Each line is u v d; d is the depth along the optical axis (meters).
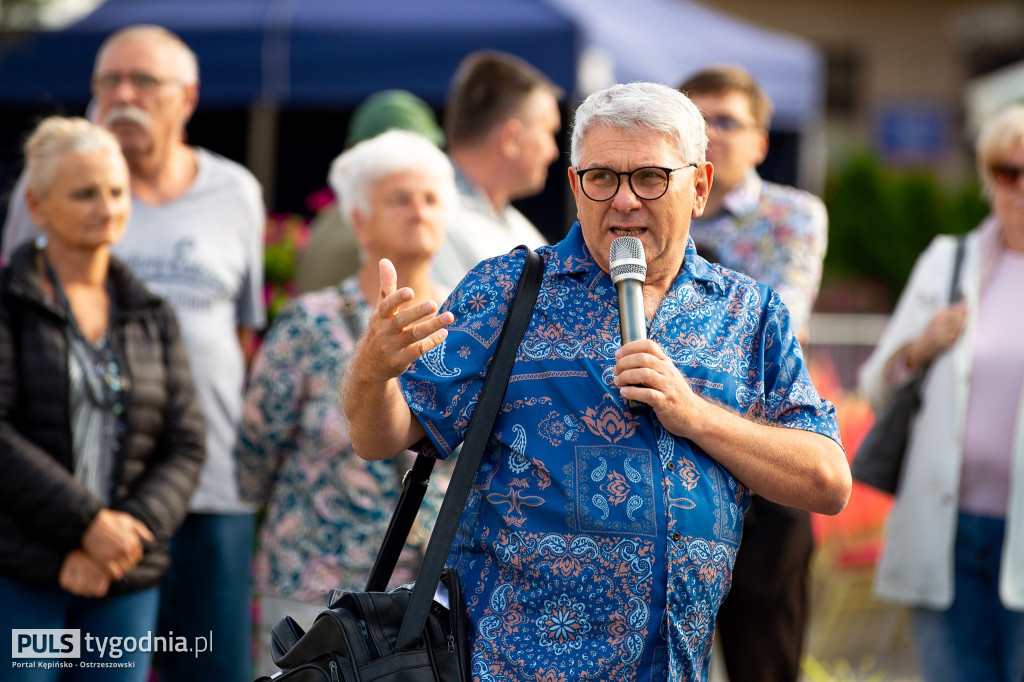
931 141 47.28
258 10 17.95
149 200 10.91
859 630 16.75
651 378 5.54
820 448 5.91
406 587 5.95
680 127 5.85
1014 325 10.88
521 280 6.09
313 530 9.05
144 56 10.78
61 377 8.77
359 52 17.67
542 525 5.74
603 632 5.72
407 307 6.04
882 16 47.56
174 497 9.16
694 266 6.22
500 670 5.72
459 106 11.50
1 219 11.65
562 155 19.48
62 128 9.26
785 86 20.06
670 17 20.72
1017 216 10.99
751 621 10.01
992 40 46.41
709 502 5.86
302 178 20.06
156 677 11.85
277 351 9.39
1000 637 10.74
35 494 8.45
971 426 10.80
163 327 9.56
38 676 8.55
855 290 34.06
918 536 10.92
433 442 5.96
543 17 17.48
